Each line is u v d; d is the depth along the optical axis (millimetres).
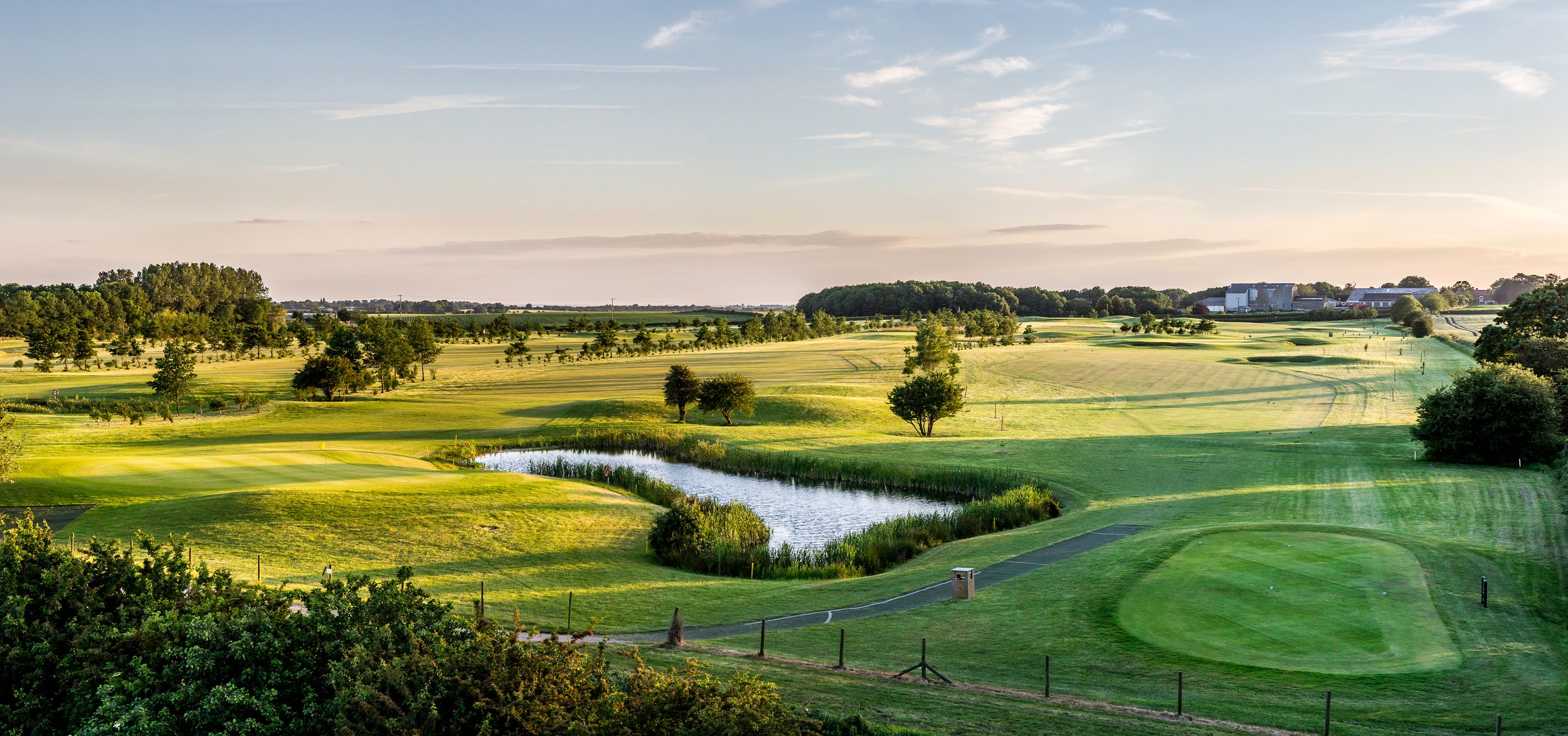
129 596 17109
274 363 156125
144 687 13648
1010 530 46844
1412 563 32188
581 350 180375
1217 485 55625
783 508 58094
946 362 131125
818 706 18984
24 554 17453
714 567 41875
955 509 56312
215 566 35375
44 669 14953
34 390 108875
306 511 44812
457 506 48688
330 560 38344
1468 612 27047
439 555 40375
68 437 78312
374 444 80188
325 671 14227
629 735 13586
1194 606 28578
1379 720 19188
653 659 23859
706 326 198500
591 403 105500
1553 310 79938
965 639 27312
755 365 149375
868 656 25656
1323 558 33156
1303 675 22516
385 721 12977
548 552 42375
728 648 26594
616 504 53375
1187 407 104250
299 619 15289
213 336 193500
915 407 86375
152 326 180375
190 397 103312
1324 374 129125
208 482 52000
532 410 103438
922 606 31703
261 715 13375
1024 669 23938
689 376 99250
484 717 13758
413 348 138875
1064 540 41344
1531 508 44281
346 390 116062
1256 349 164250
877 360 154625
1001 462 66750
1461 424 59469
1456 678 21922
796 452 73312
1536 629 25703
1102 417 97375
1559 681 21672
